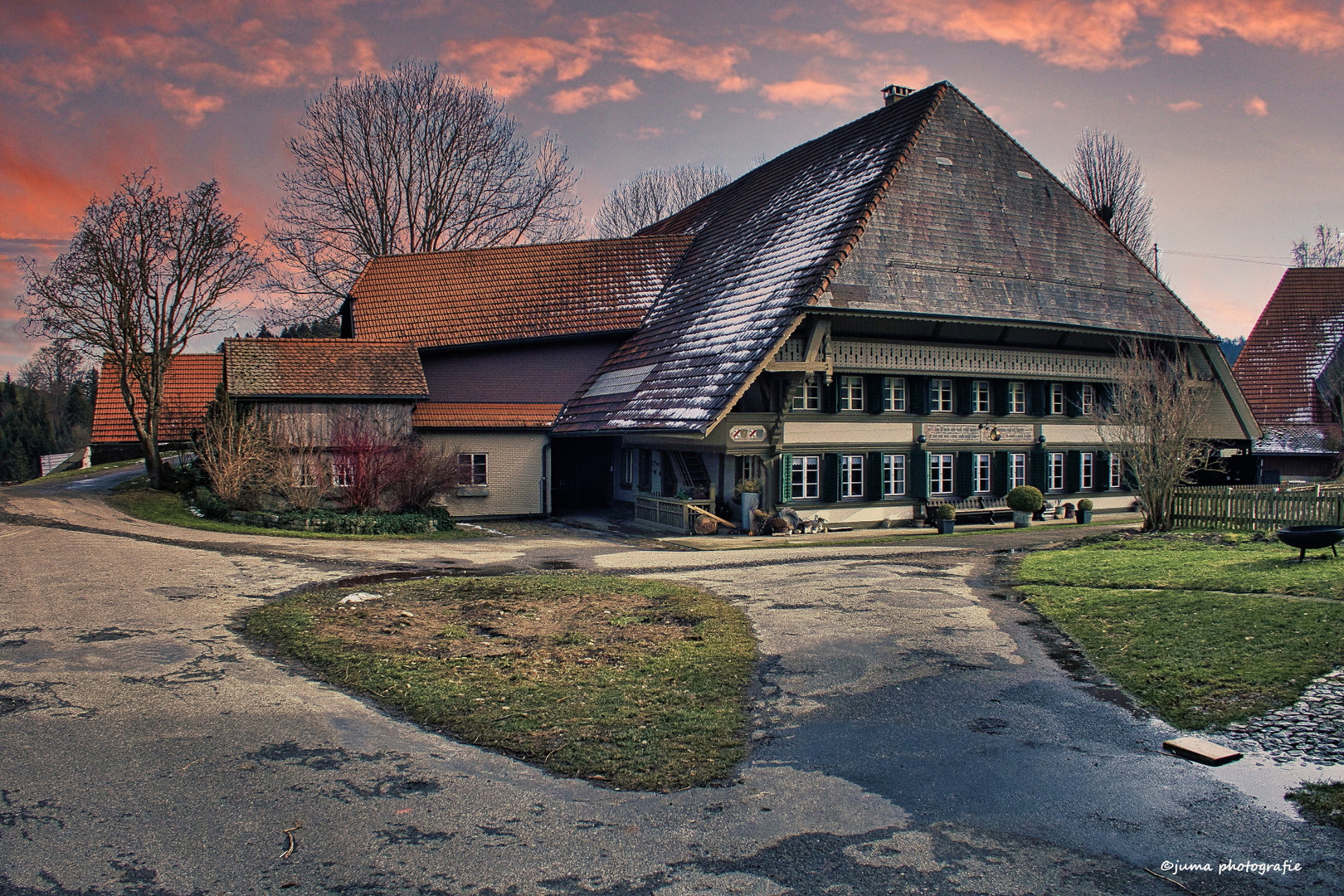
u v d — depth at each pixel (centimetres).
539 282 3706
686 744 849
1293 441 4031
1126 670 1048
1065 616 1339
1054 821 694
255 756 800
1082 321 3117
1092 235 3322
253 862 618
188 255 3033
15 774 748
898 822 693
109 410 4197
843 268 2741
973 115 3275
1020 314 3005
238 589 1506
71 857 617
